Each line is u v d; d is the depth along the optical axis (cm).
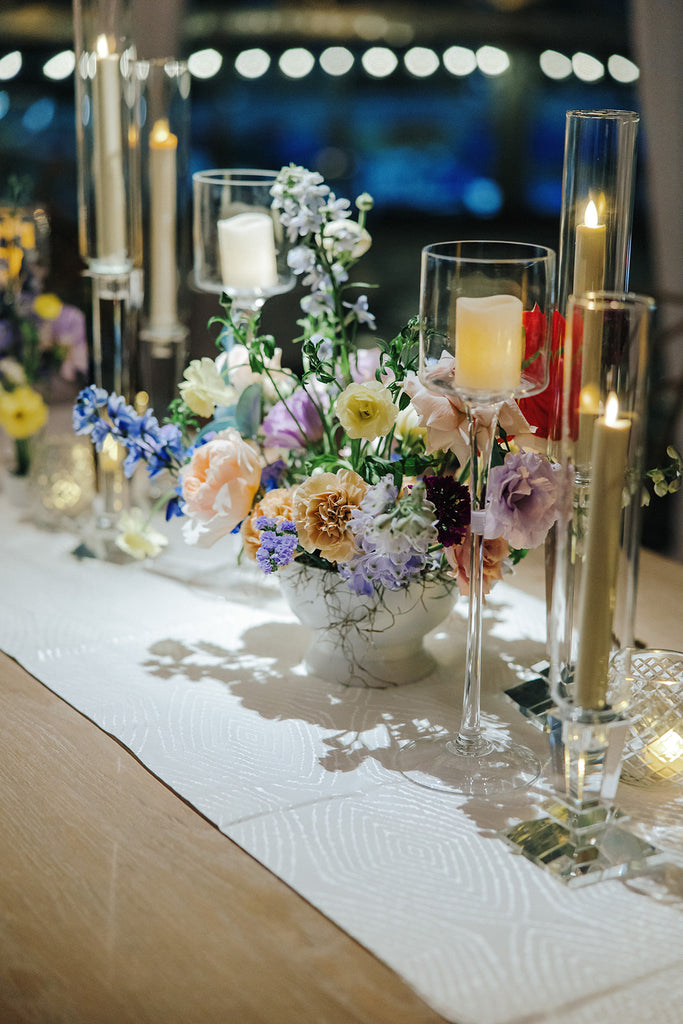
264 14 452
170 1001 73
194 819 94
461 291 89
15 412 161
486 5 476
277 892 84
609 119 103
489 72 419
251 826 92
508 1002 73
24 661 121
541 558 150
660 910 83
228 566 148
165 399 162
